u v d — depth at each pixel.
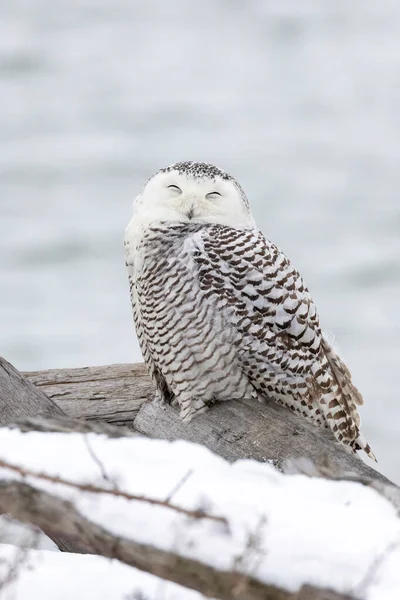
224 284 9.73
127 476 5.19
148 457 5.43
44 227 51.31
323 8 168.25
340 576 4.73
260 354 9.74
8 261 45.75
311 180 65.81
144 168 68.62
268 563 4.80
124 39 154.50
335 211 56.84
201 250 9.80
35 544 6.44
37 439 5.53
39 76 113.56
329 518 4.95
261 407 9.45
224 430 9.27
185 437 9.59
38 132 79.81
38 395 9.08
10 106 93.25
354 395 10.46
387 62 136.62
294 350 9.85
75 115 89.62
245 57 144.62
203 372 9.73
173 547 4.92
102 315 37.34
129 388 10.28
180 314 9.74
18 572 5.93
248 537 4.86
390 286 42.16
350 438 10.22
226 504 5.01
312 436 8.43
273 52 149.00
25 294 40.59
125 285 41.97
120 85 115.06
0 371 8.99
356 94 110.31
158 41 154.38
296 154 75.31
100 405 10.12
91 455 5.24
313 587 4.74
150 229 10.12
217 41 156.50
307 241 50.97
